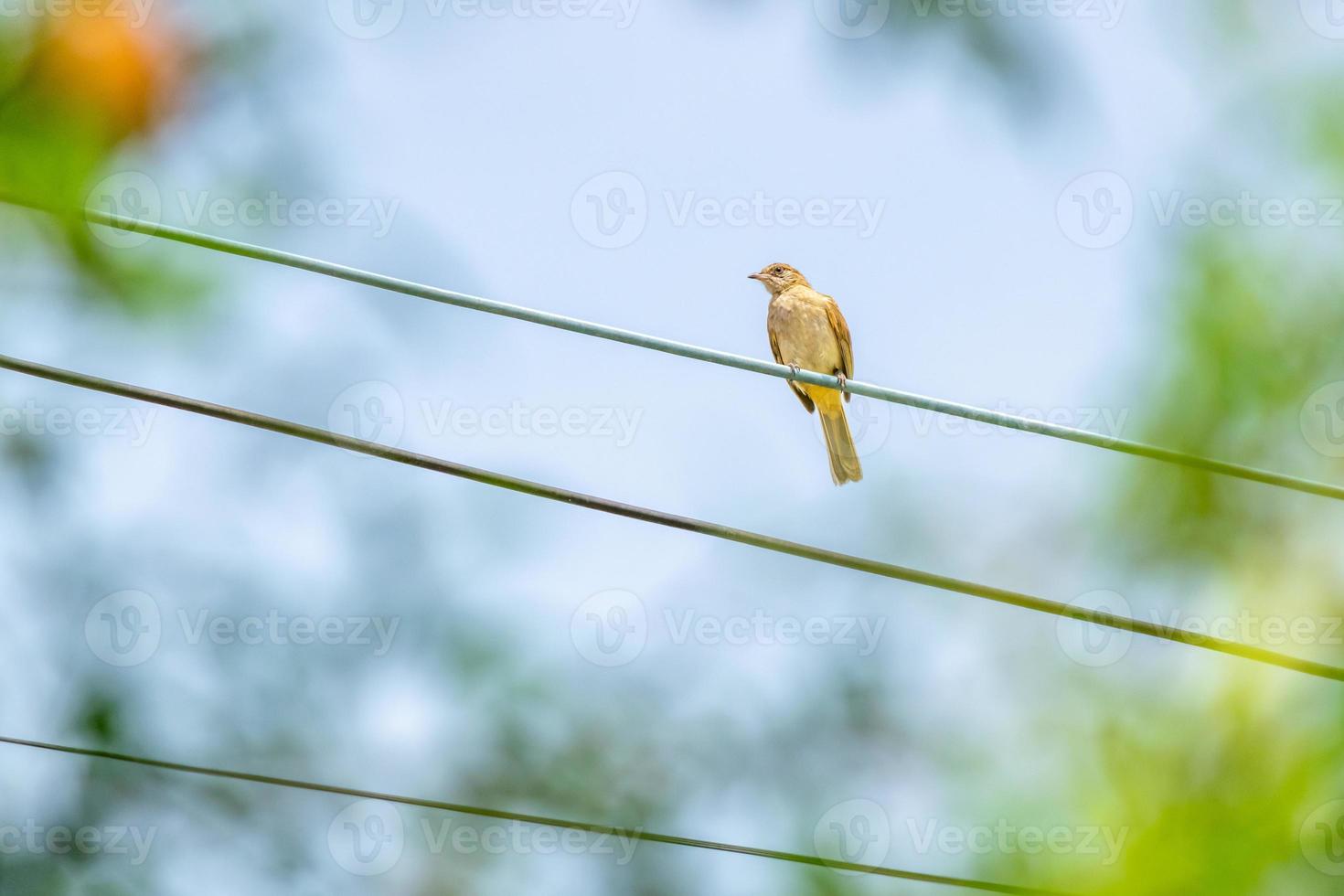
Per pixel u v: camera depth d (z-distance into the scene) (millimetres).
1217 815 7316
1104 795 7762
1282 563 8078
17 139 5562
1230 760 7531
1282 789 7273
